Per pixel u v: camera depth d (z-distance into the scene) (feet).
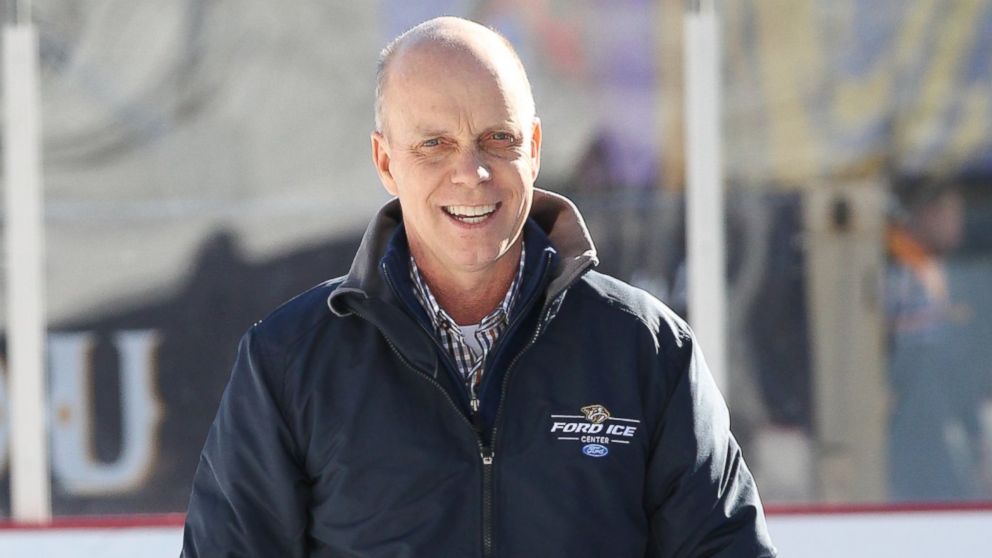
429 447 22.06
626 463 22.40
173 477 51.72
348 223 52.03
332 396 22.34
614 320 23.07
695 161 48.24
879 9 51.65
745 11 51.62
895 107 51.85
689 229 48.37
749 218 52.19
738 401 52.47
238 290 51.98
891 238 52.06
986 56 51.67
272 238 52.01
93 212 51.60
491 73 21.65
